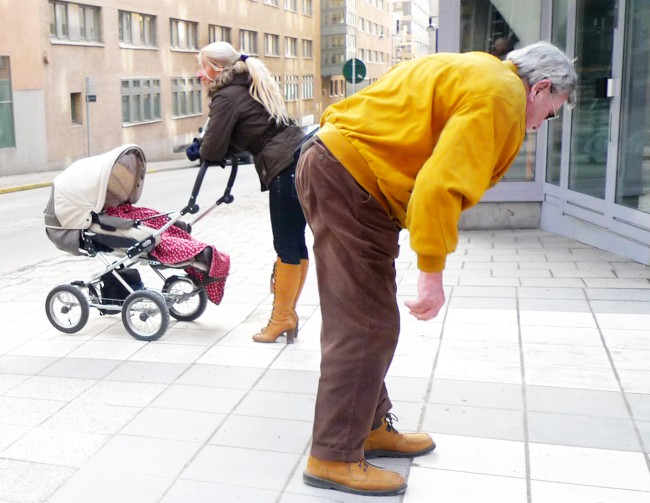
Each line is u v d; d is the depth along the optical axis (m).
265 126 4.39
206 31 36.53
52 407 3.73
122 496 2.84
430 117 2.45
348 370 2.73
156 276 6.77
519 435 3.29
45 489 2.91
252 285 6.33
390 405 3.10
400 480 2.82
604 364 4.12
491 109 2.36
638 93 6.64
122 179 4.92
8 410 3.70
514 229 8.67
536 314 5.11
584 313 5.10
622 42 6.70
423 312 2.51
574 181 7.84
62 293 5.08
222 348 4.61
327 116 2.76
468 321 4.98
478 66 2.43
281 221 4.48
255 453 3.18
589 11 7.36
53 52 24.30
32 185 19.42
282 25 48.47
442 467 3.02
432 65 2.50
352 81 18.34
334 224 2.64
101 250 5.04
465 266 6.70
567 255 7.06
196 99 35.78
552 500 2.74
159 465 3.09
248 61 4.41
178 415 3.60
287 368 4.22
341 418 2.78
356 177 2.59
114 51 28.09
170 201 14.38
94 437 3.37
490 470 2.98
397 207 2.62
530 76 2.53
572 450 3.13
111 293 5.11
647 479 2.88
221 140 4.41
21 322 5.39
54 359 4.48
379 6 81.50
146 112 31.14
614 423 3.38
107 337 4.91
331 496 2.80
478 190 2.38
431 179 2.36
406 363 4.21
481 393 3.76
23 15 22.73
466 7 8.62
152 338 4.78
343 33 57.72
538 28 8.53
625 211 6.82
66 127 25.19
